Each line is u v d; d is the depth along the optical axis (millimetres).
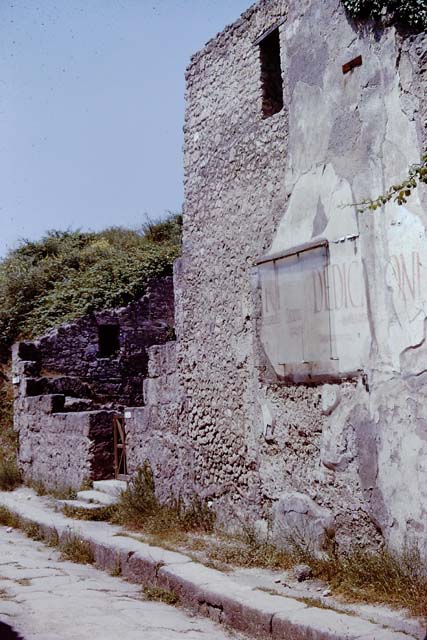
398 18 6418
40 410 13922
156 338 17469
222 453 8594
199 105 9359
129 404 16750
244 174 8438
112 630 5621
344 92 6961
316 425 7133
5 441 16078
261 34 8250
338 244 6930
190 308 9336
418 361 6004
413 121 6180
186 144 9578
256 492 7980
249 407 8164
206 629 5914
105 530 9141
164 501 9602
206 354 8977
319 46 7316
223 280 8719
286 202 7730
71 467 12633
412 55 6246
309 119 7430
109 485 11383
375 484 6398
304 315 7328
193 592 6473
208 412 8883
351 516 6660
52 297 18859
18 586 6953
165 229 23812
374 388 6441
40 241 23500
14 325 18828
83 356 16641
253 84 8383
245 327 8297
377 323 6434
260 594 6098
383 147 6469
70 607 6215
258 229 8148
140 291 18016
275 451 7719
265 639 5594
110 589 7062
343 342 6816
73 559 8484
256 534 7832
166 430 9711
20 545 9352
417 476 5969
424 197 6008
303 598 5938
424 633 4977
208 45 9227
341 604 5758
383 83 6512
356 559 6309
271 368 7816
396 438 6191
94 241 23656
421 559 5871
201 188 9234
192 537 8344
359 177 6730
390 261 6316
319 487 7070
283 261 7672
